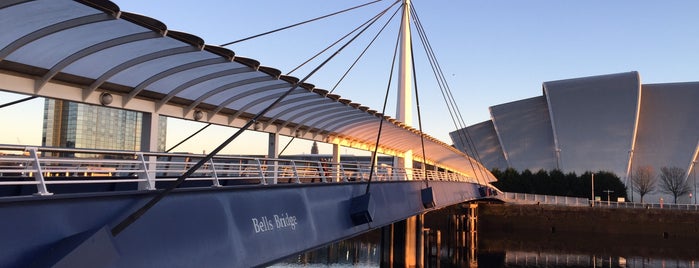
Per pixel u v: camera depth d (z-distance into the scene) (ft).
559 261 183.62
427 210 94.02
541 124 413.80
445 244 234.99
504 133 418.10
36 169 28.27
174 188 34.63
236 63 49.98
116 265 30.94
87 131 119.14
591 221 254.06
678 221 240.53
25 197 26.94
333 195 59.77
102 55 43.37
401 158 136.56
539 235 257.55
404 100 140.97
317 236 53.88
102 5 34.01
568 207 258.57
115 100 50.75
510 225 264.52
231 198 42.91
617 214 250.57
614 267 171.53
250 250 43.24
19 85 42.98
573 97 393.70
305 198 53.72
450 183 122.83
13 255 26.30
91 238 28.63
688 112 390.63
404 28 143.74
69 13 34.55
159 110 56.13
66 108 118.42
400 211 79.25
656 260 186.91
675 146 378.73
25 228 27.02
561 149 381.40
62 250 27.76
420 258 151.02
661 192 362.33
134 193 33.65
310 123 83.66
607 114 383.04
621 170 362.94
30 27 35.32
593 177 323.16
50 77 43.37
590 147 376.07
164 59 46.44
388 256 147.64
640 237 244.22
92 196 30.81
